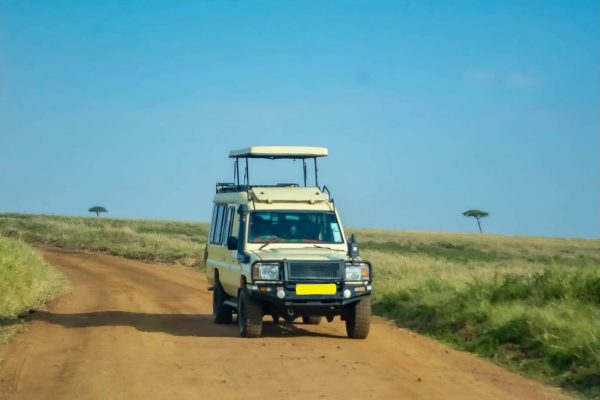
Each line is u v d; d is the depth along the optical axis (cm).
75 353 3506
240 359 3300
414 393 2659
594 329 3288
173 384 2780
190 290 7075
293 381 2825
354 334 3981
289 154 4509
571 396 2767
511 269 7394
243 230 4234
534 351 3388
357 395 2605
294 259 3853
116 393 2645
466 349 3738
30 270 6581
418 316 4747
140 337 4006
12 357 3409
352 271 3881
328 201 4425
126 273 9000
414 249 16725
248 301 3947
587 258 16225
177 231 19750
